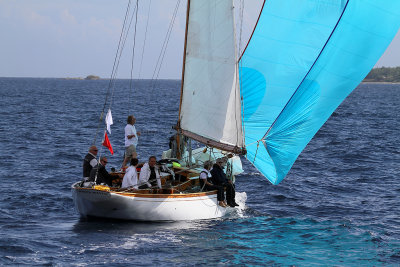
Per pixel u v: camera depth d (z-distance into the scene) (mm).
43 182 40844
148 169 29031
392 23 31969
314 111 32312
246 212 32594
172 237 25797
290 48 32281
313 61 32062
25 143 65188
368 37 32125
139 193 27984
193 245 24703
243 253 23953
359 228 29406
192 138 30922
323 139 76688
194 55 30312
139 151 59188
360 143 71625
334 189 41531
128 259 22375
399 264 23281
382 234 28328
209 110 30188
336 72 32188
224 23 28969
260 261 23000
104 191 26594
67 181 41750
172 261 22359
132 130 34562
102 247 23875
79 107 146000
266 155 32562
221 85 29562
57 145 64125
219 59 29469
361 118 121000
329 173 48875
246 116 32719
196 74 30422
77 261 21938
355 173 48875
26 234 25922
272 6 32219
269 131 32375
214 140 30078
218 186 30578
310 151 63875
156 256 22906
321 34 32094
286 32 32281
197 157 34500
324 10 32125
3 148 59875
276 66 32406
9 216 29906
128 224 27906
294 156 32562
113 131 82688
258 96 32531
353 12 32000
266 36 32406
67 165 49719
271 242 26016
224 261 22703
